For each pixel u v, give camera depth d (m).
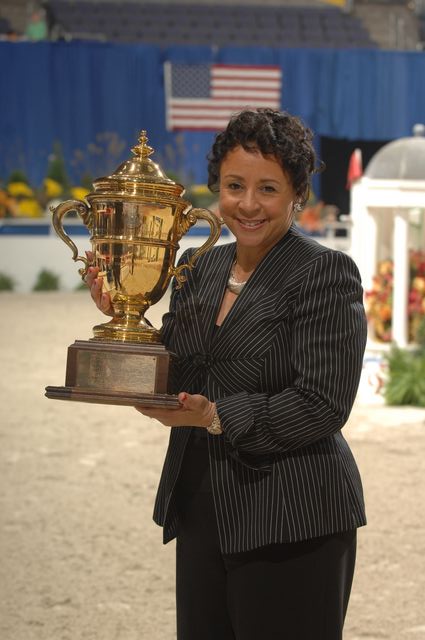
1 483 11.88
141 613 7.85
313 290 4.02
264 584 4.09
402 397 16.94
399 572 8.77
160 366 4.02
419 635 7.39
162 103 43.53
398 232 17.44
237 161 4.07
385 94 44.31
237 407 3.96
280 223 4.16
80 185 43.28
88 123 43.38
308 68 43.88
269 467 4.10
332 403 3.96
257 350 4.09
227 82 43.56
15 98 42.88
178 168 43.53
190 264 4.35
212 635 4.32
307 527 4.02
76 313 29.80
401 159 17.66
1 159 42.94
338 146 47.44
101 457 13.21
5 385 18.56
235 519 4.12
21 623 7.62
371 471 12.32
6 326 26.70
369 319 17.97
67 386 4.07
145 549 9.43
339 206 47.75
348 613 7.85
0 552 9.31
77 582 8.54
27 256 38.75
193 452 4.30
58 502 11.05
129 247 4.25
